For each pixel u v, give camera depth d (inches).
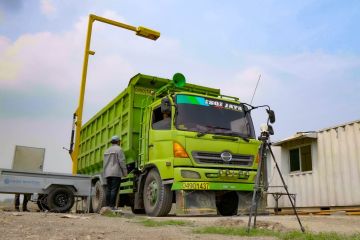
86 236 179.6
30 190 398.9
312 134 593.0
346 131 546.0
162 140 373.4
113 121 492.7
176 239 179.0
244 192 384.2
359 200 510.0
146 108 418.3
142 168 400.8
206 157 362.6
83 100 506.6
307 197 606.5
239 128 396.8
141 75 439.5
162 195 367.2
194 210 349.1
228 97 421.4
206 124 378.6
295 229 239.0
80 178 427.8
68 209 411.8
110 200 401.4
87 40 525.7
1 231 187.5
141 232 209.9
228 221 268.8
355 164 524.1
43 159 478.0
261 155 232.5
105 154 412.2
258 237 196.9
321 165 584.7
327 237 196.9
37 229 203.0
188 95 384.8
